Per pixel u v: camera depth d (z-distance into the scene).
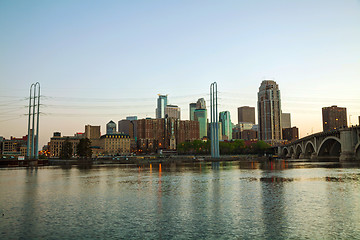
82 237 20.45
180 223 23.47
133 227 22.61
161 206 30.09
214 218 24.83
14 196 37.69
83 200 34.28
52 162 140.12
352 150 121.25
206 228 22.02
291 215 25.31
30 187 47.03
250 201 31.89
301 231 20.88
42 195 38.41
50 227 22.89
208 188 43.28
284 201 31.47
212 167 106.75
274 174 67.31
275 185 45.47
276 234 20.33
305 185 44.69
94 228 22.50
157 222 23.89
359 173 65.62
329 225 22.19
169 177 63.38
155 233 21.08
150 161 165.25
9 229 22.48
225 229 21.69
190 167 108.69
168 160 168.88
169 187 45.25
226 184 48.00
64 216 26.33
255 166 111.31
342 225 22.17
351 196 33.97
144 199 34.41
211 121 175.75
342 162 119.50
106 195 37.84
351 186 42.62
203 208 28.78
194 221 24.00
